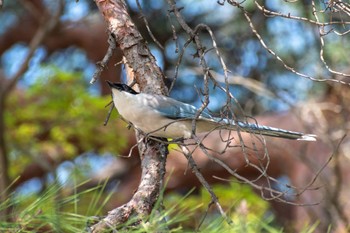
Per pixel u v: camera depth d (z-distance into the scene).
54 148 12.95
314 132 12.66
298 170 14.52
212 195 4.48
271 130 6.16
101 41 15.52
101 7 5.66
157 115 5.93
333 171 11.81
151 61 5.71
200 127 6.27
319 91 13.70
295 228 12.77
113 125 13.27
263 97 14.96
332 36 12.12
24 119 13.23
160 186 4.68
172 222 3.67
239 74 13.93
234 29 14.39
